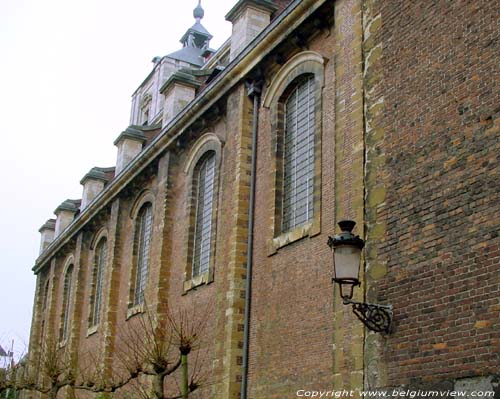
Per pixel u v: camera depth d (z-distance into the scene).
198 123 20.08
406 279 10.30
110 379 22.38
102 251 28.62
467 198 9.58
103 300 25.20
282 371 13.97
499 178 9.15
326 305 13.13
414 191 10.55
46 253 35.72
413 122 10.89
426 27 11.07
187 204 20.33
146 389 19.52
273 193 15.78
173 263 20.53
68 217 37.38
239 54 17.52
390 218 10.91
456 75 10.25
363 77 12.64
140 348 19.06
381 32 12.13
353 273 9.84
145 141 27.95
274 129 16.36
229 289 16.06
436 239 9.95
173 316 19.58
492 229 9.09
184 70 24.09
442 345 9.45
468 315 9.16
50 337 32.47
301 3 15.18
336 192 13.12
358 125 12.66
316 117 14.83
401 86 11.34
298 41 15.72
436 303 9.70
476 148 9.62
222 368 15.60
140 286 23.39
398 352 10.13
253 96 17.42
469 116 9.85
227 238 16.80
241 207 16.59
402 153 10.98
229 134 17.91
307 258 14.02
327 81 14.74
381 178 11.33
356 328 11.32
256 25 19.16
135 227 24.39
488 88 9.63
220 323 16.22
